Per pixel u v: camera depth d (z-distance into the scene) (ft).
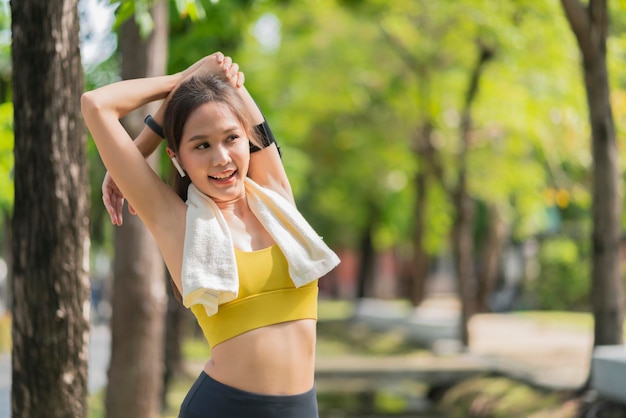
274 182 11.39
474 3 53.01
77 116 16.17
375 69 70.38
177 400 45.32
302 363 10.48
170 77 11.05
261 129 11.30
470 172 66.28
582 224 104.32
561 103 53.83
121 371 32.42
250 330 10.31
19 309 16.11
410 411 46.57
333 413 45.62
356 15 68.39
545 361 54.34
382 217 111.45
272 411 10.26
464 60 63.52
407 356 63.31
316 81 73.72
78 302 16.26
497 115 60.75
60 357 16.12
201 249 10.26
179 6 19.27
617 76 46.65
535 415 37.91
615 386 34.73
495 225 94.48
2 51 32.86
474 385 48.14
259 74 71.05
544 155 62.54
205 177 10.46
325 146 95.14
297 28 72.23
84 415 16.47
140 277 32.45
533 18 50.96
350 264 197.98
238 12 39.81
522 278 119.65
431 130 67.00
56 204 15.96
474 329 75.10
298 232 10.55
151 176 10.66
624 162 48.60
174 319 51.06
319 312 130.82
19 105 15.89
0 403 42.29
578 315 97.55
